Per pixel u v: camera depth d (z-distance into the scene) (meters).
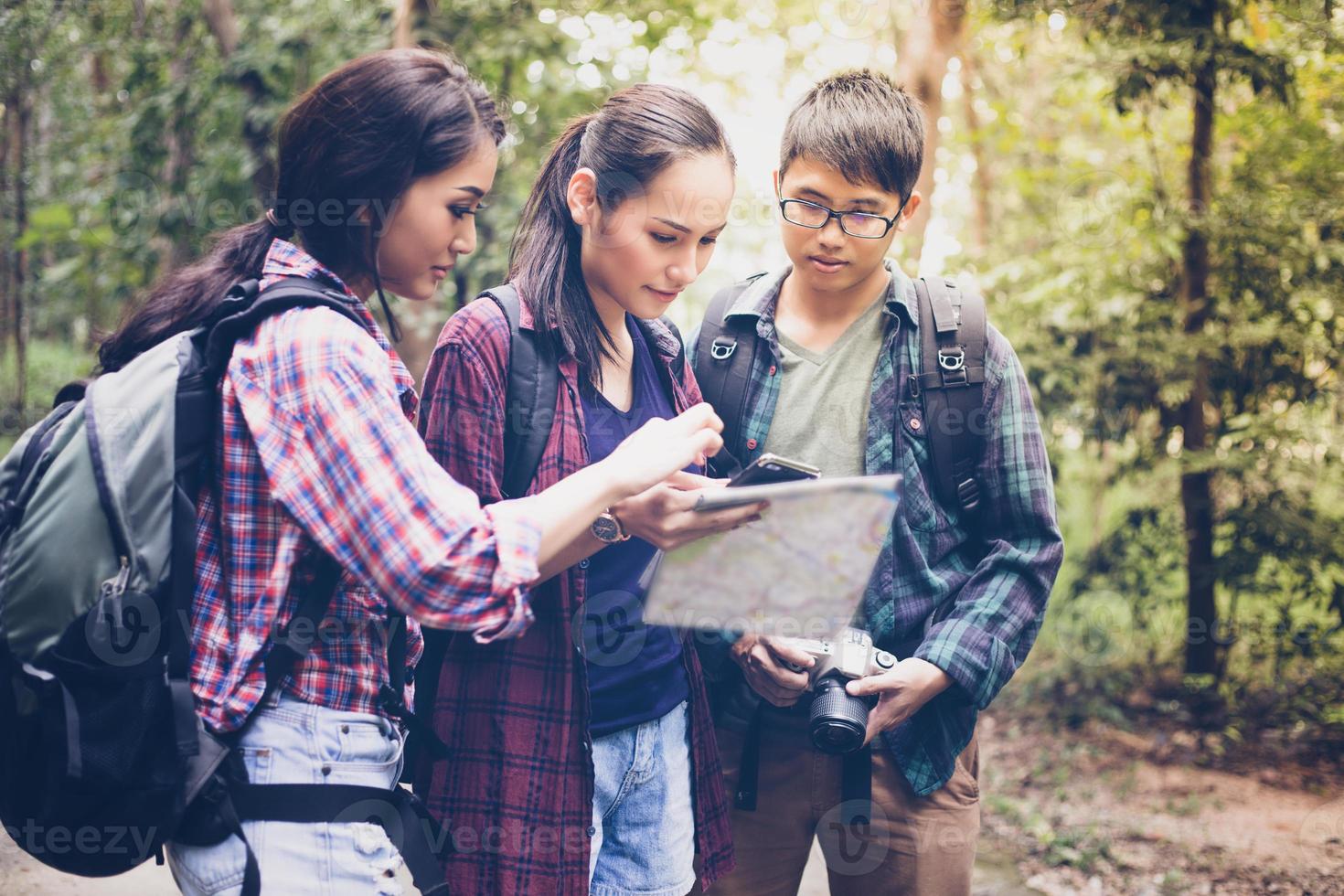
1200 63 4.38
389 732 1.38
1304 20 4.37
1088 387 5.01
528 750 1.63
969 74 6.68
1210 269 4.96
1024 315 5.21
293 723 1.29
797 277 2.08
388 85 1.34
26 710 1.26
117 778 1.21
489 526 1.23
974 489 1.98
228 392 1.27
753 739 1.99
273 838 1.27
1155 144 5.49
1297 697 4.90
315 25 5.62
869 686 1.80
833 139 1.87
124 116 6.75
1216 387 5.00
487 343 1.67
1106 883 3.40
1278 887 3.33
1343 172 4.78
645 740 1.76
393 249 1.38
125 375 1.27
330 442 1.22
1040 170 6.18
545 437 1.68
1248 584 4.90
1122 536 5.38
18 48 7.36
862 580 1.38
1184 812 3.95
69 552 1.21
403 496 1.21
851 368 2.04
